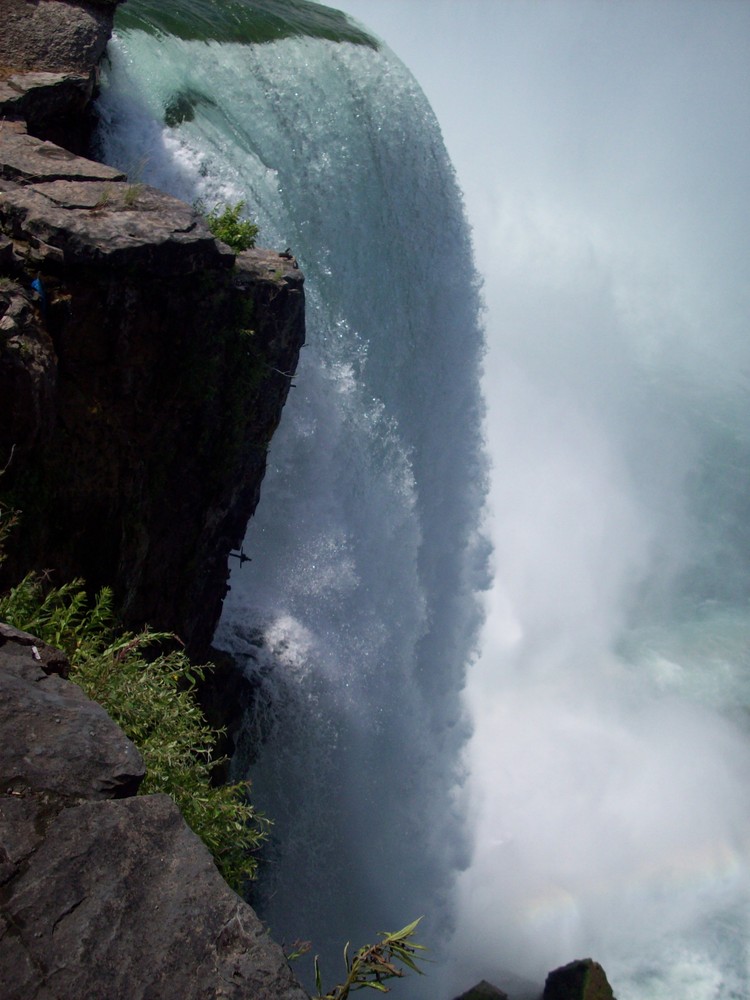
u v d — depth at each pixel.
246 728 9.21
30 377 5.88
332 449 10.41
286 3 13.65
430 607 12.66
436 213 13.30
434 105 28.39
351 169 12.28
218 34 11.63
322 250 11.64
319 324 10.73
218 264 7.02
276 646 9.55
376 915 10.91
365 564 10.83
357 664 10.55
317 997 3.35
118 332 6.63
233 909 3.26
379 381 11.96
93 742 3.69
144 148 9.66
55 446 6.33
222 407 7.55
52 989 2.96
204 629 8.62
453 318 13.24
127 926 3.15
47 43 8.92
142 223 6.69
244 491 8.29
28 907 3.13
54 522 6.38
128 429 6.93
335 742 10.11
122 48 10.13
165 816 3.46
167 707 4.87
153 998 3.01
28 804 3.42
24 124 7.68
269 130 11.49
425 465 12.64
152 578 7.55
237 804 4.76
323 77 12.26
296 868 9.91
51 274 6.36
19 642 4.18
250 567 9.80
